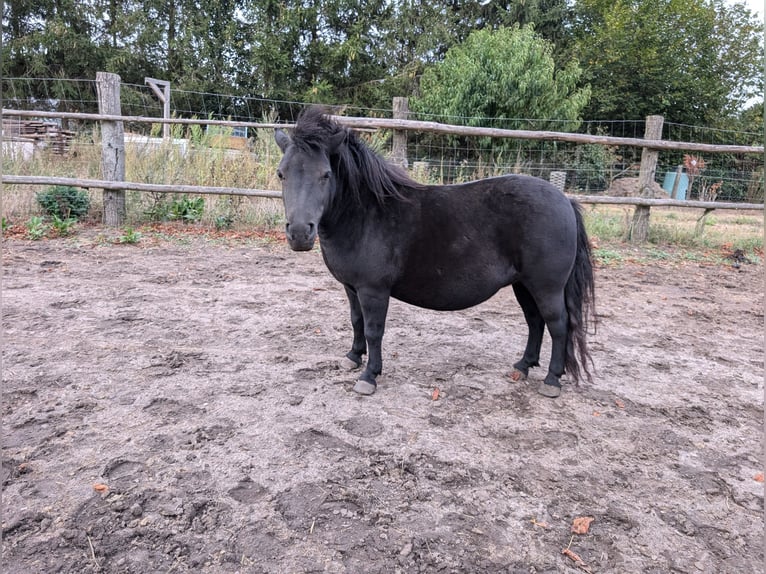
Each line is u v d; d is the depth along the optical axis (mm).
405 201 2738
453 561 1768
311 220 2348
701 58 21203
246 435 2451
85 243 6145
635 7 22359
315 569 1703
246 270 5531
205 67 20906
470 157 14289
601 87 20656
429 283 2791
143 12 21234
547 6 21422
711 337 4199
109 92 6898
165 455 2264
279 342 3650
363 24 21953
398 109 7402
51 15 20438
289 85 21344
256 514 1936
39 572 1641
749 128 20266
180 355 3299
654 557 1851
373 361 2953
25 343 3363
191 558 1728
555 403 2967
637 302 5066
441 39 21422
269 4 21078
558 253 2711
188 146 7977
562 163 14336
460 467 2295
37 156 7965
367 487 2123
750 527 2025
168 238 6633
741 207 7590
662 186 17016
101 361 3162
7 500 1939
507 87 13500
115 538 1792
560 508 2072
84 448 2287
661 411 2924
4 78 17391
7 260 5258
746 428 2785
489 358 3578
